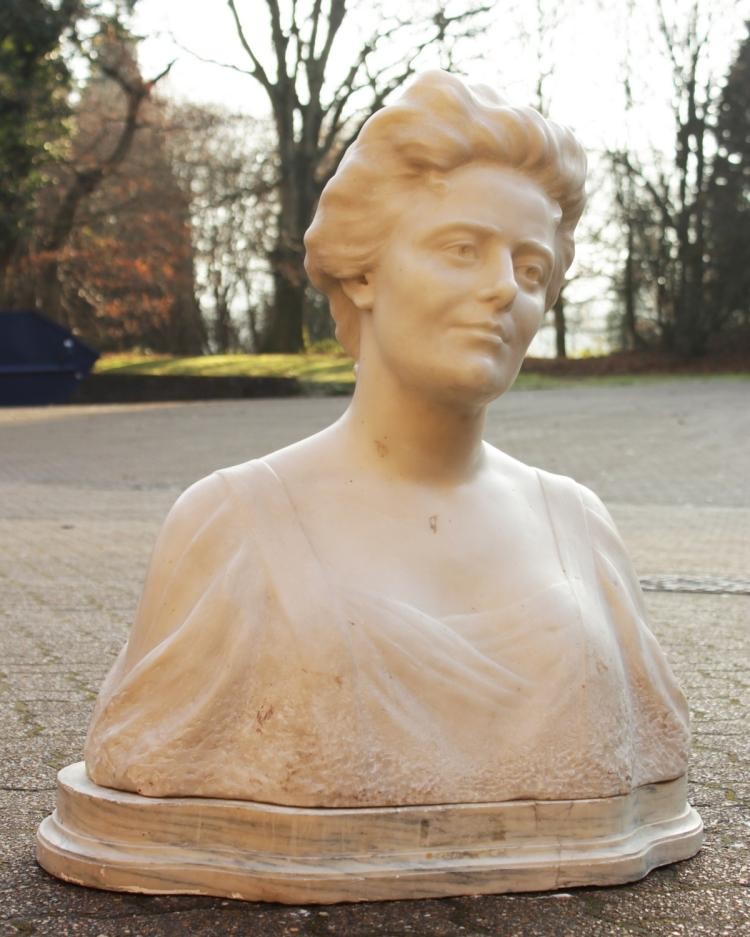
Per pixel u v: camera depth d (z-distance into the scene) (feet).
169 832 7.54
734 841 8.81
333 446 8.36
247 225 106.73
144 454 47.80
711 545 27.50
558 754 7.66
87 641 16.43
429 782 7.47
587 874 7.61
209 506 8.06
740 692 13.99
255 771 7.44
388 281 8.04
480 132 7.92
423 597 7.84
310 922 7.01
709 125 109.81
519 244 7.99
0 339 73.00
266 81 98.58
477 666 7.70
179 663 7.72
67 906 7.32
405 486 8.18
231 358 94.48
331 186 8.25
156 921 7.04
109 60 91.35
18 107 81.87
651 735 8.39
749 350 111.24
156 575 8.04
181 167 113.60
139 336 127.34
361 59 88.53
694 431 54.65
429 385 7.93
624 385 88.38
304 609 7.55
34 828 9.11
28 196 86.12
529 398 74.59
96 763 7.91
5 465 44.55
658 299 114.52
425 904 7.29
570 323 129.80
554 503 8.71
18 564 23.41
